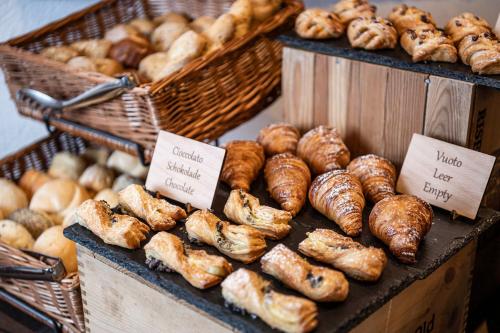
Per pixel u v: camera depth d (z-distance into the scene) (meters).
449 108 0.93
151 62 1.15
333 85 1.04
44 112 1.19
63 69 1.10
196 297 0.76
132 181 1.22
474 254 0.94
